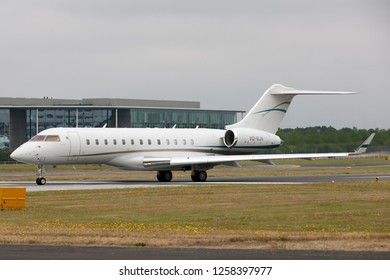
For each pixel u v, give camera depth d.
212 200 120.50
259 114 198.88
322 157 179.12
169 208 108.81
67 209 108.06
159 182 179.50
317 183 161.75
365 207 108.44
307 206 110.38
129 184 167.75
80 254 63.62
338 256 62.22
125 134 180.25
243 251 65.25
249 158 179.25
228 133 195.88
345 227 86.12
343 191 137.75
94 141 174.12
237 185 156.88
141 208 108.94
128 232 78.00
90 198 124.94
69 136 170.62
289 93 198.88
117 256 62.50
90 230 79.75
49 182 179.00
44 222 91.88
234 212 103.06
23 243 70.31
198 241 70.69
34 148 166.25
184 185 159.88
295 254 63.38
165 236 74.12
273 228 85.50
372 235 74.88
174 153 187.75
